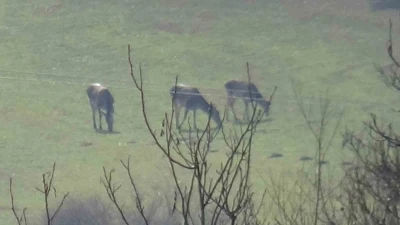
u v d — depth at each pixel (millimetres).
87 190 79188
